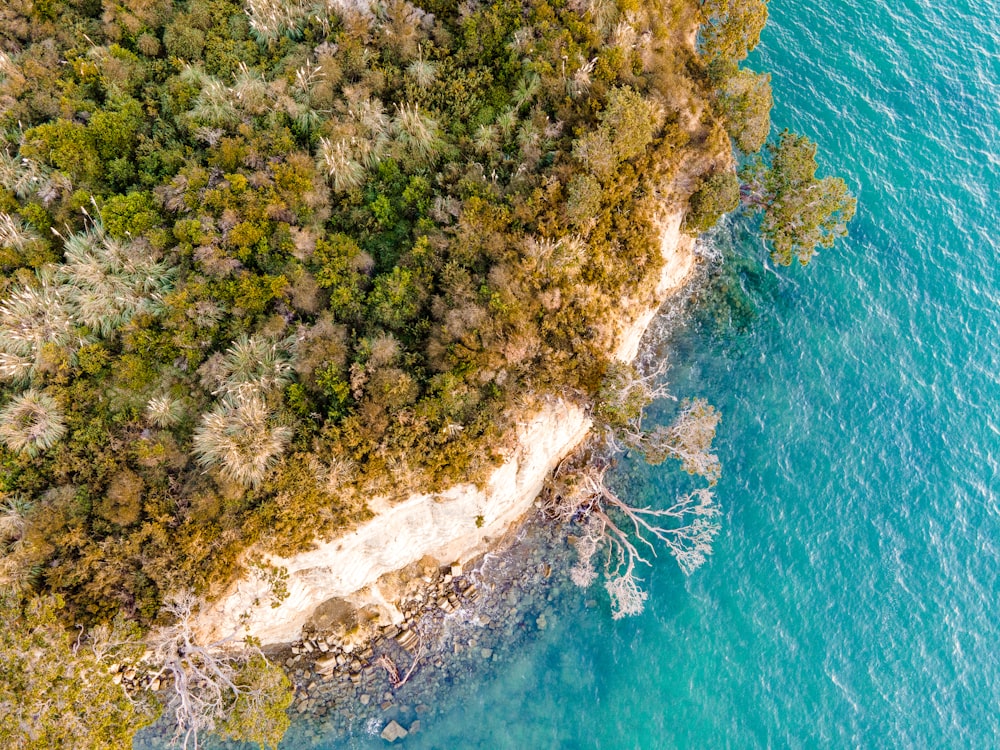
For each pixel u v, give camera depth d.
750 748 27.81
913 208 35.84
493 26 27.89
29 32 28.58
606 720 28.25
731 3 30.28
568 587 29.81
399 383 23.70
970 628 29.19
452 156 27.48
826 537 30.53
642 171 27.56
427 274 25.41
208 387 24.05
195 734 23.81
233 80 28.23
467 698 28.22
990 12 39.81
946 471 31.38
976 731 27.81
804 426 32.28
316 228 25.73
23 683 18.11
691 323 33.69
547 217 25.80
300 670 27.78
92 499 22.44
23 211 24.72
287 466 22.94
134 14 28.75
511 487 27.56
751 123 29.33
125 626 21.48
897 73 38.50
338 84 28.17
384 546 25.97
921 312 33.91
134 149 26.53
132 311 24.22
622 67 27.73
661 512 28.75
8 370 23.17
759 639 29.33
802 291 34.31
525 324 25.33
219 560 22.59
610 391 25.88
